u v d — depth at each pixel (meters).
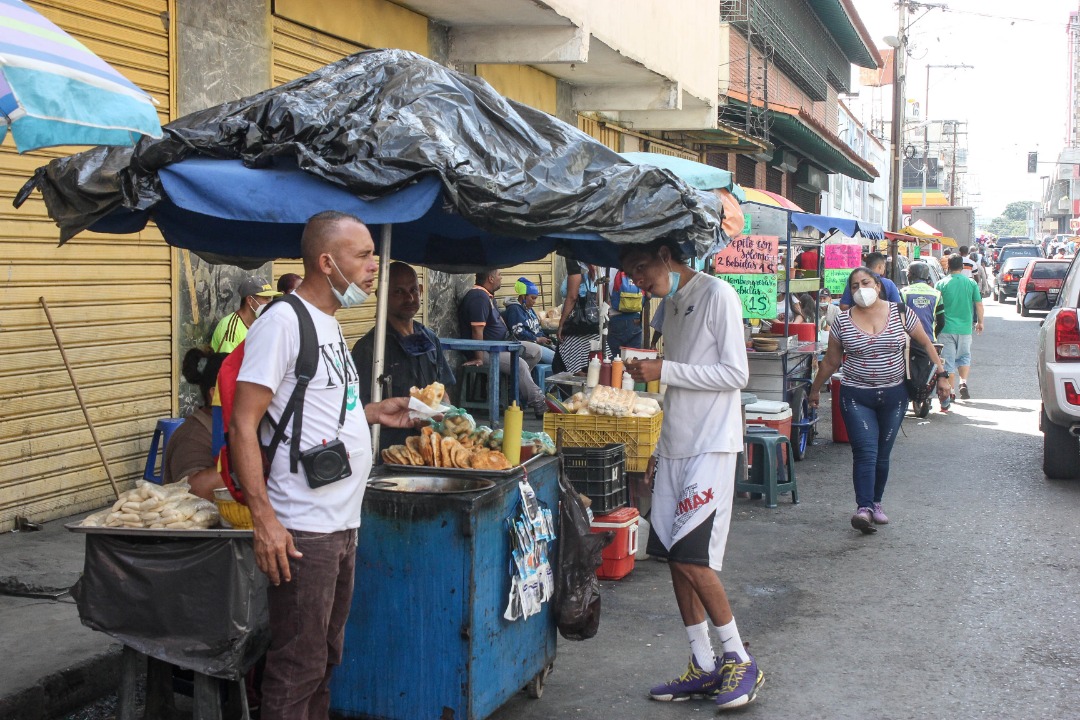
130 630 4.02
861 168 36.62
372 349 5.95
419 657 4.34
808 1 32.00
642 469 7.58
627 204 4.65
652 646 5.87
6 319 6.96
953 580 7.10
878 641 5.95
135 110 3.70
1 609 5.74
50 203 4.46
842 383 8.35
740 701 4.91
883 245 32.72
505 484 4.52
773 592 6.85
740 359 4.86
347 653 4.43
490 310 12.38
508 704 5.05
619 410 7.55
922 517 8.88
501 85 14.20
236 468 3.51
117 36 7.75
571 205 4.46
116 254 7.80
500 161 4.47
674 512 5.06
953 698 5.14
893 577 7.18
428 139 4.25
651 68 15.47
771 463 9.28
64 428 7.41
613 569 7.07
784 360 11.02
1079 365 9.82
